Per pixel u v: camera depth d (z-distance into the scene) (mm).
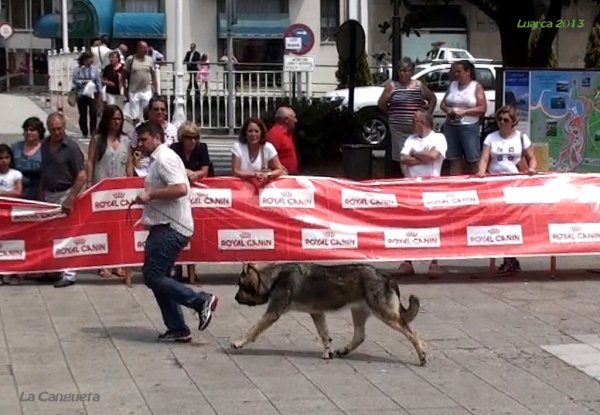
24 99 35156
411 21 20672
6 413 8188
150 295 12328
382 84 31688
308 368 9508
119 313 11461
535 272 13750
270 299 9828
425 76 28281
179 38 26531
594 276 13523
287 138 13820
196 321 11203
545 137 17016
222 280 13133
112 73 26000
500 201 13188
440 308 11797
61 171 12922
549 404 8578
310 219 12891
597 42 33312
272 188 12844
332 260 12930
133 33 44062
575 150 17062
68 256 12797
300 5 44875
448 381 9164
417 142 13430
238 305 11859
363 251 12969
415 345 9594
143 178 12719
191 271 12961
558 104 16953
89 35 43844
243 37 44531
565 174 13422
